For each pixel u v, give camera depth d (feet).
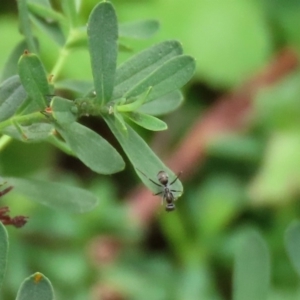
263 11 2.66
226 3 2.64
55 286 1.79
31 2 1.02
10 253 1.74
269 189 2.16
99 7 0.90
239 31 2.61
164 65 0.91
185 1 2.62
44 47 2.10
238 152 2.26
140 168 0.91
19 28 1.00
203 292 1.84
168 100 1.00
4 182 0.98
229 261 2.00
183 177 2.27
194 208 2.14
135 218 2.08
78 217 1.90
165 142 2.37
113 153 0.91
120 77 0.92
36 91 0.90
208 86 2.53
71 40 1.04
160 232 2.11
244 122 2.38
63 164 2.25
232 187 2.20
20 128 0.90
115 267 1.88
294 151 2.23
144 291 1.83
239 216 2.14
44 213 1.86
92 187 2.05
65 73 2.24
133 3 2.58
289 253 0.98
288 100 2.31
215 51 2.58
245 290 0.98
